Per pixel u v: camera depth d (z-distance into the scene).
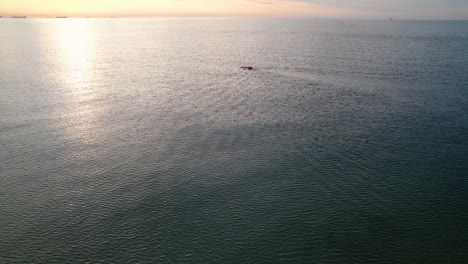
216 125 66.12
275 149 56.50
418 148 56.44
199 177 48.59
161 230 38.53
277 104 78.38
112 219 40.22
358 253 35.62
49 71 112.31
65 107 75.81
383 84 95.75
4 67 118.12
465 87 91.69
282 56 149.88
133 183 47.09
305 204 42.78
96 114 71.75
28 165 51.31
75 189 45.72
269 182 47.34
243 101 80.62
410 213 41.16
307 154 54.75
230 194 44.81
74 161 52.59
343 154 54.69
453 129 63.66
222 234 37.97
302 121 68.00
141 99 82.25
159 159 53.38
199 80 102.06
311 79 102.62
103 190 45.59
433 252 35.66
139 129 64.25
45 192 45.12
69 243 36.78
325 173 49.41
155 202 43.19
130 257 34.97
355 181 47.41
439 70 113.94
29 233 38.09
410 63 128.25
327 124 66.44
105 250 35.91
